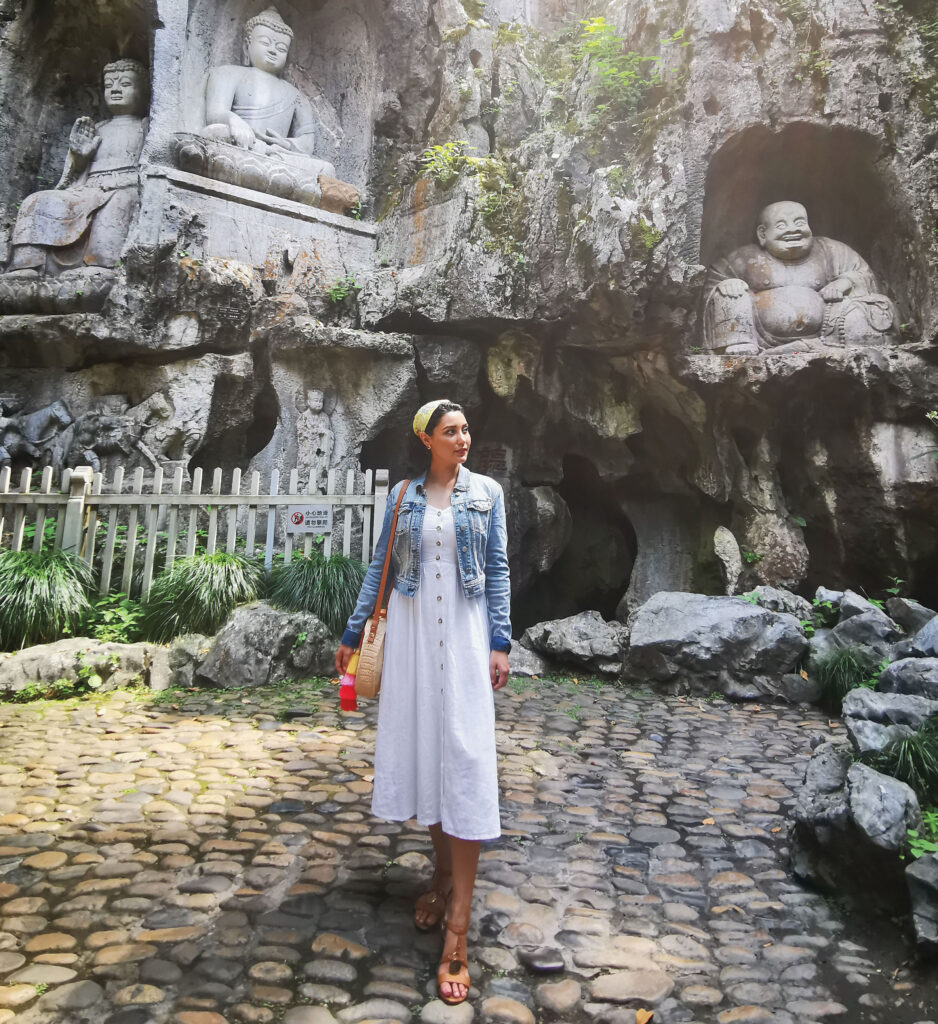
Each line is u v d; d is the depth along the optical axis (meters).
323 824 2.92
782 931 2.33
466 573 2.14
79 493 5.75
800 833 2.70
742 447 6.95
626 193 6.24
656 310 6.14
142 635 5.39
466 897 2.05
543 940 2.22
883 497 6.21
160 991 1.89
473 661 2.12
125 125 7.98
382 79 8.66
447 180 7.35
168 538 5.73
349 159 8.89
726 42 6.48
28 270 7.25
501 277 6.45
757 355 6.36
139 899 2.32
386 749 2.19
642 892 2.53
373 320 6.83
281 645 5.07
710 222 6.91
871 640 5.07
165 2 7.68
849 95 6.33
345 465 6.84
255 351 7.04
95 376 7.18
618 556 8.07
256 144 7.88
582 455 7.54
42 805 2.98
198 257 7.02
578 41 8.59
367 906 2.35
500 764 3.70
